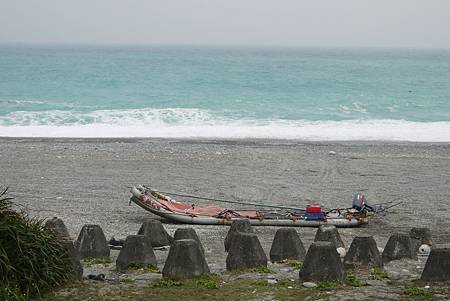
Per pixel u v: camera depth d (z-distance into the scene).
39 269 12.46
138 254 14.91
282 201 25.77
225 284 13.33
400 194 27.44
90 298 12.41
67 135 43.91
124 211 23.89
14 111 54.50
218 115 54.19
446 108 61.34
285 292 12.62
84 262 15.96
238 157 35.53
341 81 84.56
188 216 22.05
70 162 33.19
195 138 43.75
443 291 12.46
